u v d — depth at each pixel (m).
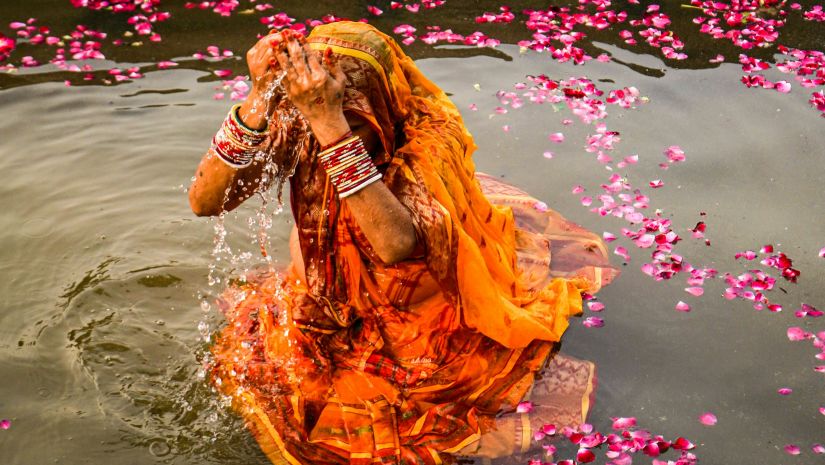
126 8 6.21
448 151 3.16
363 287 3.25
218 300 3.78
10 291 3.79
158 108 5.04
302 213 3.12
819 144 4.79
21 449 3.08
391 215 2.80
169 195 4.41
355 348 3.32
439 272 3.09
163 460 3.05
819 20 6.16
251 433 3.14
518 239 4.00
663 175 4.58
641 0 6.48
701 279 3.88
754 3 6.41
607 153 4.75
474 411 3.17
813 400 3.32
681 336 3.61
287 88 2.62
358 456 3.01
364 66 2.88
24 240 4.07
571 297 3.71
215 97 5.15
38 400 3.28
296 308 3.30
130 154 4.66
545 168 4.64
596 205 4.37
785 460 3.08
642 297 3.80
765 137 4.87
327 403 3.20
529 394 3.27
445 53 5.71
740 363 3.48
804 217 4.26
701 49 5.80
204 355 3.49
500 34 5.97
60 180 4.47
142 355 3.48
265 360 3.38
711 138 4.87
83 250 4.04
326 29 2.93
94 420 3.20
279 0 6.37
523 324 3.34
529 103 5.18
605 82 5.41
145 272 3.92
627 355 3.51
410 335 3.31
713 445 3.13
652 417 3.23
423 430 3.10
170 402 3.28
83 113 4.98
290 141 3.00
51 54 5.58
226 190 2.99
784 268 3.94
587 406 3.24
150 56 5.59
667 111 5.12
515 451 3.06
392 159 3.04
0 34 5.70
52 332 3.59
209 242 4.12
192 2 6.33
